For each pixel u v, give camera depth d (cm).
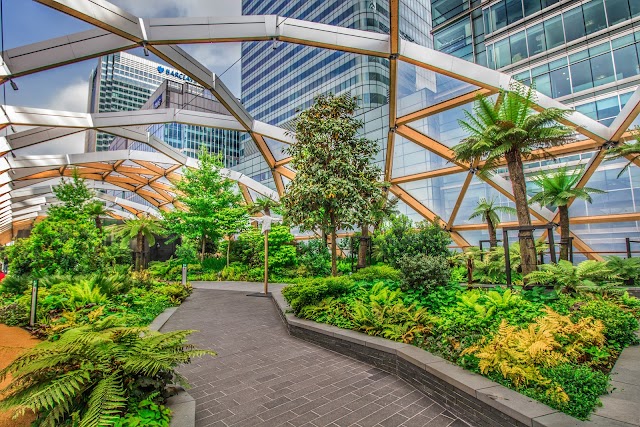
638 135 1312
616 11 2244
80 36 1251
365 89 4688
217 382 522
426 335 580
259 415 410
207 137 8131
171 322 975
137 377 373
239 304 1273
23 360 356
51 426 298
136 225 2353
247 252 2447
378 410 419
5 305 1013
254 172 5056
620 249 2141
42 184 3606
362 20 4978
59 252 1405
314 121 1096
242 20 1366
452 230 2764
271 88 6806
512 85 1228
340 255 2750
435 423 384
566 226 1470
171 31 1282
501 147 1002
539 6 2647
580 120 1634
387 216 1956
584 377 380
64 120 1953
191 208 2455
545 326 494
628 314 658
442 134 2969
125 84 12962
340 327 724
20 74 1186
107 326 477
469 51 3173
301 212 1077
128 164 3550
